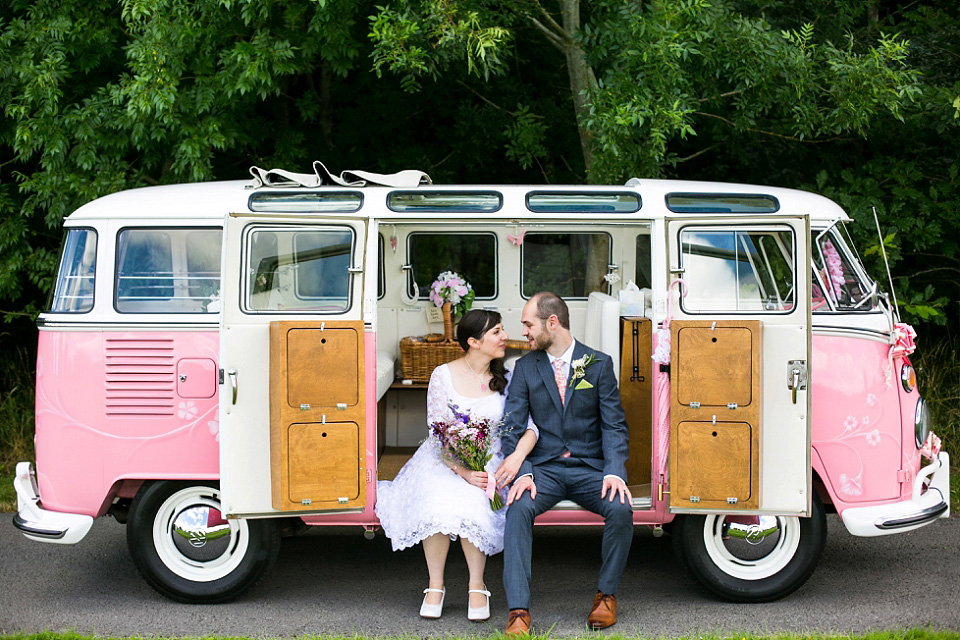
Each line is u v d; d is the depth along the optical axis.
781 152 8.65
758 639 4.01
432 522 4.27
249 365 4.22
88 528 4.51
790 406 4.21
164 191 4.79
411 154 8.67
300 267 4.28
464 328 4.61
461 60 7.95
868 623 4.33
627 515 4.26
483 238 5.93
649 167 6.73
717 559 4.57
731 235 4.30
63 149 6.80
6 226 7.35
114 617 4.47
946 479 4.79
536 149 8.00
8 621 4.42
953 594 4.73
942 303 7.80
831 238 4.64
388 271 6.01
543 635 4.13
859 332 4.47
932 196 7.85
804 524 4.54
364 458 4.27
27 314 7.84
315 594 4.81
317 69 8.80
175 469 4.49
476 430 4.35
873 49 6.86
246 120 7.53
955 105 6.88
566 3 7.39
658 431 4.36
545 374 4.54
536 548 5.62
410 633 4.24
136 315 4.50
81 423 4.48
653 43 6.45
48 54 6.83
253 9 6.48
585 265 5.93
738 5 8.14
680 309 4.26
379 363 5.58
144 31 6.73
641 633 4.22
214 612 4.54
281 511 4.21
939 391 7.89
